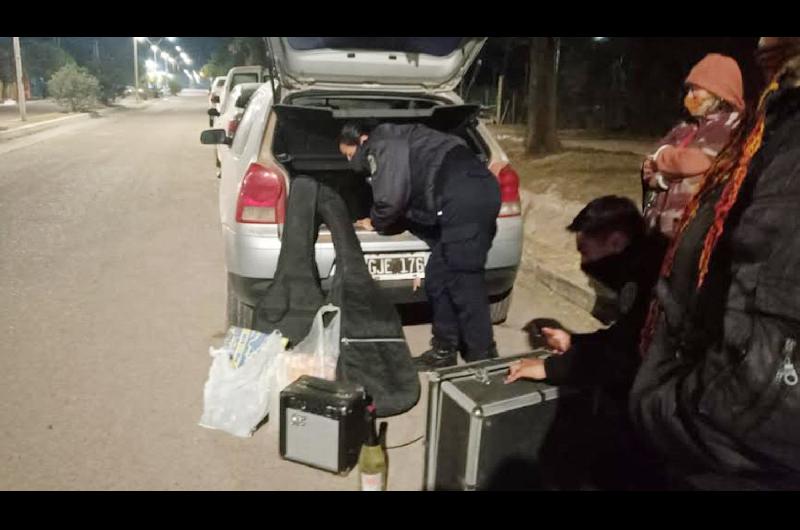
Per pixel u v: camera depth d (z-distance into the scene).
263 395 2.94
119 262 5.66
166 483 2.54
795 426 1.08
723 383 1.14
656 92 15.95
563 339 2.24
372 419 2.65
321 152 4.97
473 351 3.43
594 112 17.83
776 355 1.07
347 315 3.22
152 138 18.25
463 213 3.19
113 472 2.60
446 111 3.79
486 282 3.79
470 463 2.00
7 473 2.57
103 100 37.81
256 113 4.31
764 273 1.10
